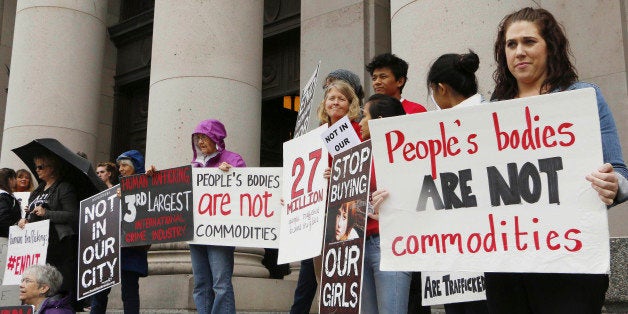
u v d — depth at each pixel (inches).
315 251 168.2
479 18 222.2
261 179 212.5
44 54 417.1
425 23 233.1
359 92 200.1
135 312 230.4
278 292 292.5
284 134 461.1
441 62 147.3
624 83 263.0
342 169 154.9
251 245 208.4
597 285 93.9
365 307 158.7
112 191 234.2
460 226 106.7
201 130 218.8
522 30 102.8
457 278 154.8
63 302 199.3
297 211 179.5
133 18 528.7
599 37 272.8
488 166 105.6
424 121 112.6
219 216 212.8
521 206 101.3
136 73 528.4
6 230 263.9
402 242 111.6
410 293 172.6
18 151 250.2
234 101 312.2
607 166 90.5
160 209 221.3
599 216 94.3
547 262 96.9
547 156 99.9
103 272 229.5
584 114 97.5
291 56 429.1
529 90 106.0
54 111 410.0
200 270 214.2
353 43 350.3
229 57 316.5
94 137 434.6
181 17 317.7
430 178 111.0
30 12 426.3
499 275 102.3
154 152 307.6
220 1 320.8
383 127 115.7
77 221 235.3
